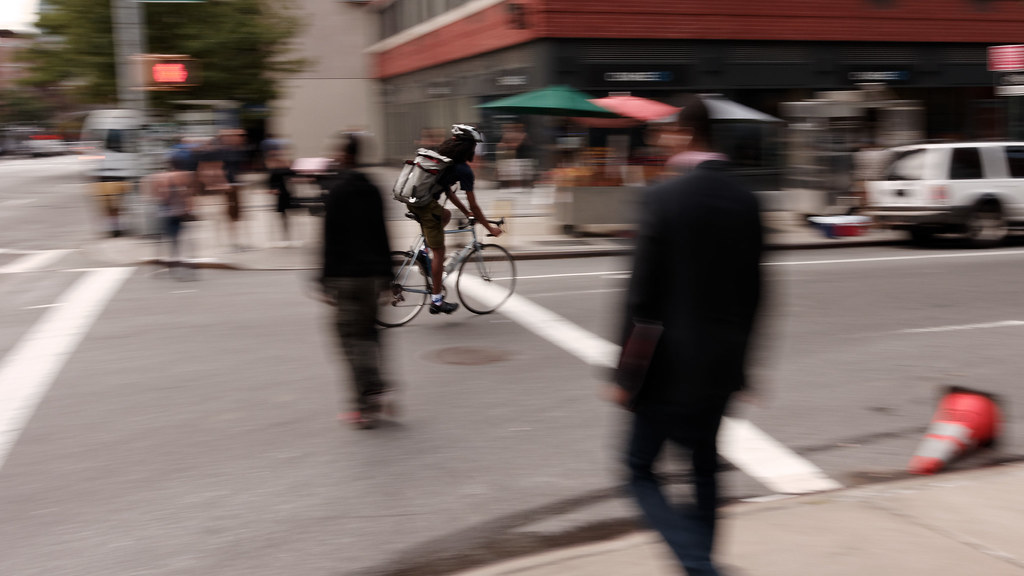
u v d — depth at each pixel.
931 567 3.93
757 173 24.69
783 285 11.96
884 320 9.62
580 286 12.12
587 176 17.62
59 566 4.27
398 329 9.46
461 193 21.91
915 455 5.65
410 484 5.24
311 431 6.21
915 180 15.95
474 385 7.30
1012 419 6.32
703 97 3.55
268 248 16.02
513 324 9.66
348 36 44.00
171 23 32.28
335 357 8.27
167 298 11.62
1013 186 16.08
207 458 5.70
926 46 26.62
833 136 18.59
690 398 3.38
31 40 33.56
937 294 11.20
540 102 17.25
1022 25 27.47
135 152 18.27
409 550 4.41
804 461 5.57
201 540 4.53
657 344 3.39
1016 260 14.29
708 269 3.36
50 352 8.65
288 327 9.63
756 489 5.12
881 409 6.58
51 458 5.74
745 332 3.48
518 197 23.86
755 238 3.46
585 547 4.20
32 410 6.77
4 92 93.19
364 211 6.10
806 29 25.16
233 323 9.89
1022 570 3.89
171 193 13.30
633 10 23.53
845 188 18.53
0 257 16.20
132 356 8.44
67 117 93.19
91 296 11.86
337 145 6.21
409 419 6.46
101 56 32.25
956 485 4.91
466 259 10.08
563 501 4.99
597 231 17.59
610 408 6.64
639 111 17.48
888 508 4.60
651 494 3.54
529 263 14.66
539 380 7.43
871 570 3.91
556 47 23.23
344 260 6.09
